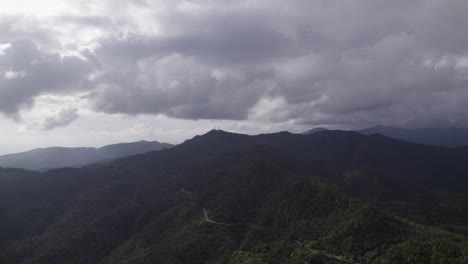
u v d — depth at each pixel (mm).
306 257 162250
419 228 179000
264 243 195000
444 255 142875
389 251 153375
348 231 175750
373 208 190625
